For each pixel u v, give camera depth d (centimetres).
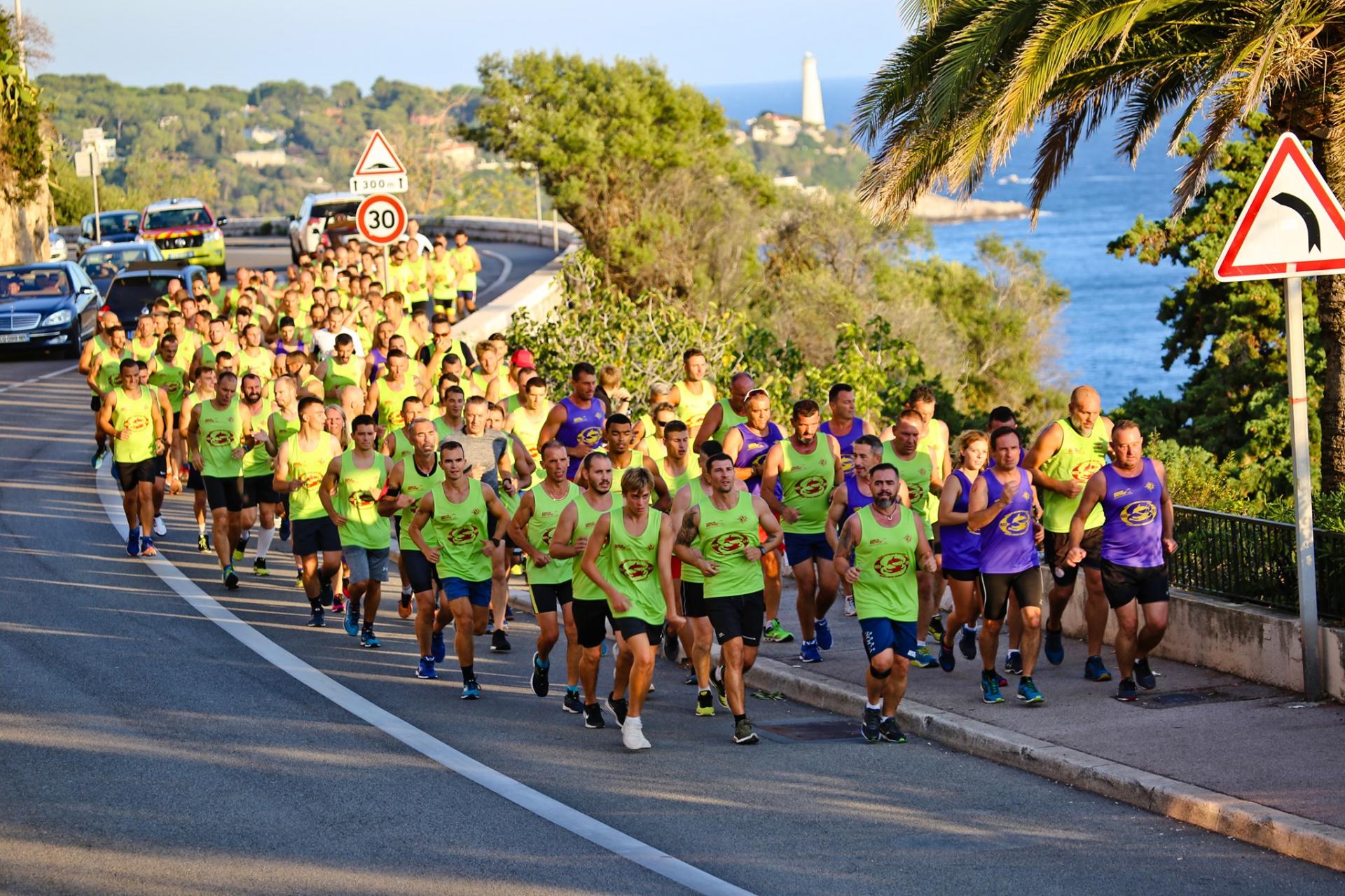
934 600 2038
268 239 11069
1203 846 1257
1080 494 1805
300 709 1694
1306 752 1430
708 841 1269
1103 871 1199
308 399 2095
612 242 6238
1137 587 1656
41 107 8119
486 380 2606
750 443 2033
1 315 4856
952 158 2272
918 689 1766
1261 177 1573
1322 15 2078
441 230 9831
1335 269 1573
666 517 1566
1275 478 3528
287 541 2723
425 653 1866
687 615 1714
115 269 6031
